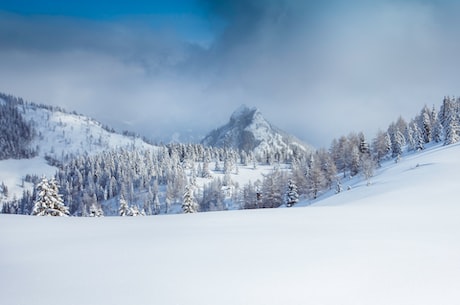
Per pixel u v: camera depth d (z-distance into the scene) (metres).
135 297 6.20
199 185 150.50
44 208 36.09
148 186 147.25
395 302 5.75
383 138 103.62
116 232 13.15
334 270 7.48
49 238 12.03
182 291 6.45
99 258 9.02
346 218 15.84
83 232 13.28
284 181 94.50
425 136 106.06
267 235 11.73
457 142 79.56
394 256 8.52
